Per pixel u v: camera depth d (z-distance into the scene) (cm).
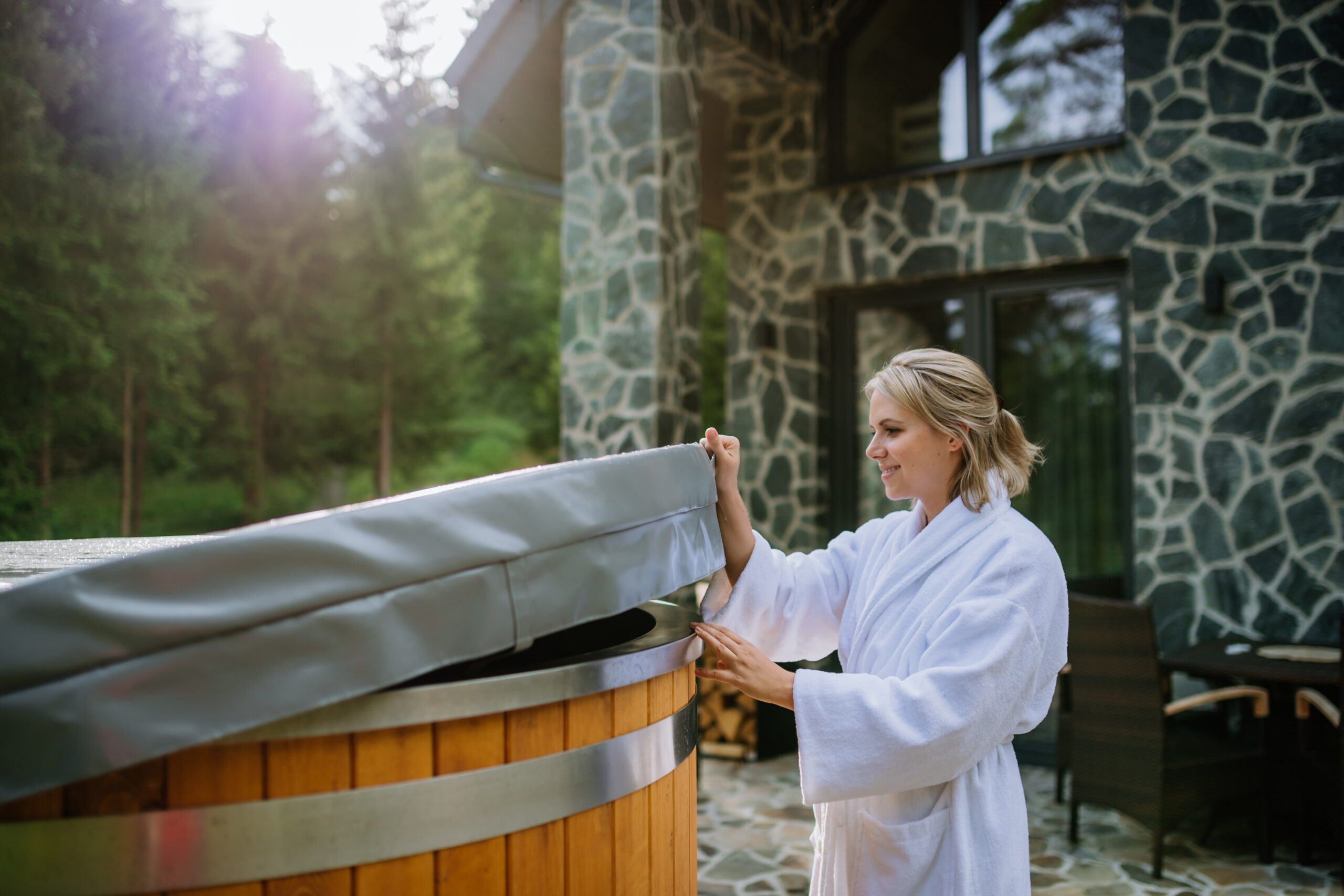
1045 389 533
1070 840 386
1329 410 446
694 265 512
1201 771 354
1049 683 149
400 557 104
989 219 523
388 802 108
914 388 155
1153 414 481
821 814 157
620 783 131
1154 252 482
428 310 1709
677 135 496
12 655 90
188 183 1364
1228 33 469
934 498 161
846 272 562
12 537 1165
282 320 1630
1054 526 530
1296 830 393
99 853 98
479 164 689
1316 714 380
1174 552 474
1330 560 443
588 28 507
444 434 1744
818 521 569
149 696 93
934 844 141
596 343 496
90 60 1224
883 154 575
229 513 1588
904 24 573
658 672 137
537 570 115
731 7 523
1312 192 452
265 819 103
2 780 89
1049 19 530
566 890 124
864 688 138
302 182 1673
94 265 1189
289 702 98
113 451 1368
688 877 154
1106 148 495
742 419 590
